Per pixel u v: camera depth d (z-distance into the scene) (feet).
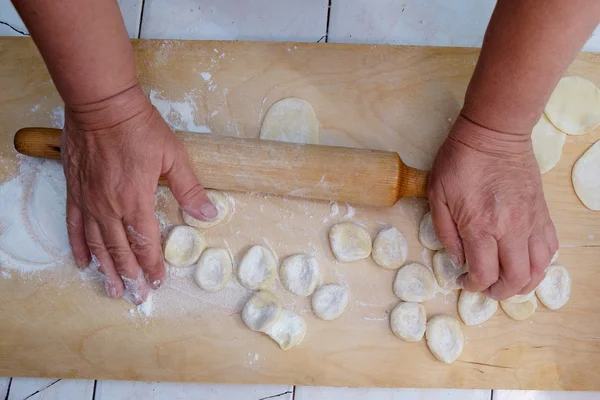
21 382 3.55
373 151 3.27
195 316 3.45
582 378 3.40
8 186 3.63
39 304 3.49
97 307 3.48
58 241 3.55
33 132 3.35
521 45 2.57
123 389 3.55
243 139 3.30
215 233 3.54
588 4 2.39
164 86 3.71
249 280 3.44
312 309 3.42
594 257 3.52
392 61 3.70
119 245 3.19
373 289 3.46
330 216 3.54
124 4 4.11
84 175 3.09
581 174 3.59
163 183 3.36
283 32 4.07
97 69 2.74
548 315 3.45
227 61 3.75
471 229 3.05
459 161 3.05
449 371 3.39
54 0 2.44
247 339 3.42
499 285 3.15
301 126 3.60
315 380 3.39
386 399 3.51
